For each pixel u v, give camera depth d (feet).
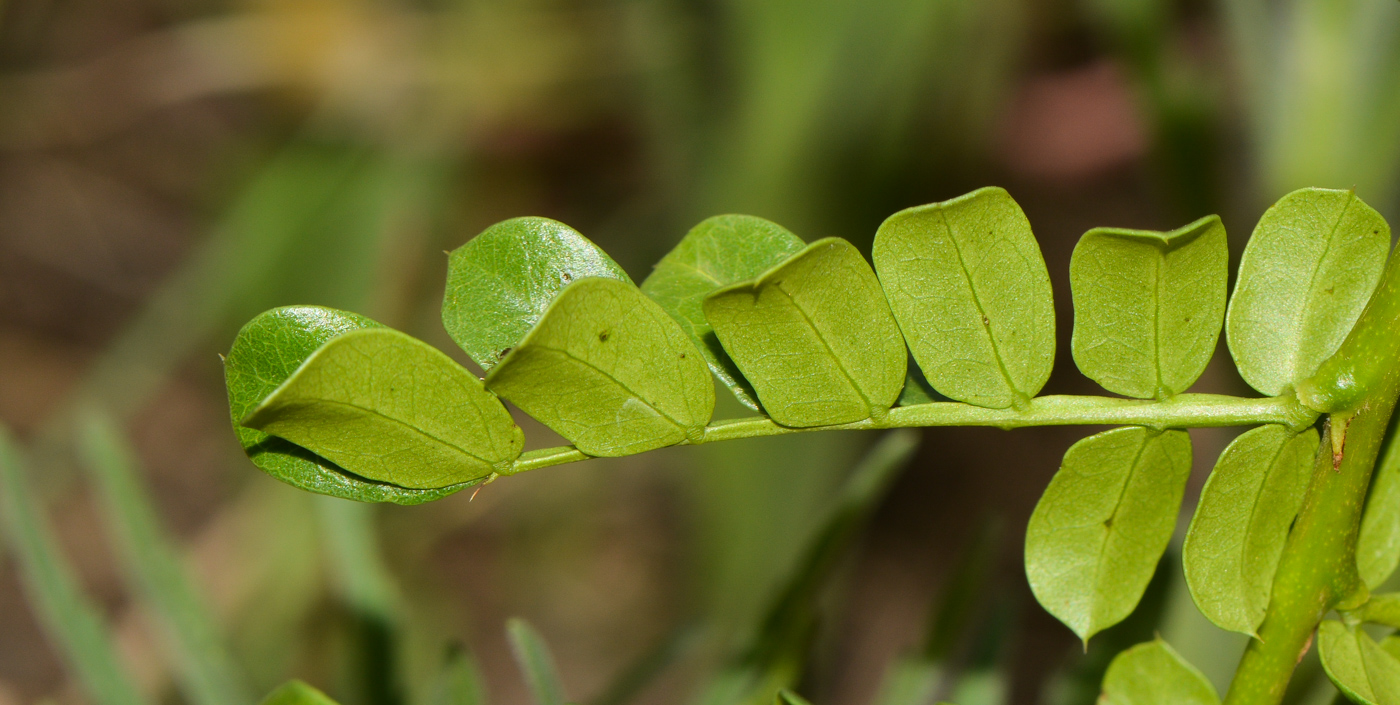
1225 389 1.79
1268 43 1.74
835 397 1.07
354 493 1.06
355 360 1.04
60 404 3.78
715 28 2.49
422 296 3.13
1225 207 1.90
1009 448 3.52
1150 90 1.87
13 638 3.17
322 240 2.89
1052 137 3.53
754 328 1.06
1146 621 1.27
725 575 2.52
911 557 3.43
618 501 3.46
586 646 3.37
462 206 3.24
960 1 2.35
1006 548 3.37
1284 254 1.09
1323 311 1.09
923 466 3.52
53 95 3.70
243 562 2.75
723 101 2.51
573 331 1.05
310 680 2.65
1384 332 1.07
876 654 3.27
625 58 2.96
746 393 1.08
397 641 1.34
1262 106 1.76
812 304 1.06
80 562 3.29
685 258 1.10
